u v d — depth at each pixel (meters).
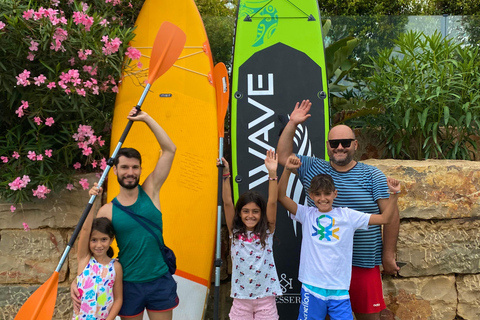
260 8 3.70
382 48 5.38
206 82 3.58
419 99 3.87
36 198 3.41
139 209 2.37
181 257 3.30
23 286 3.46
